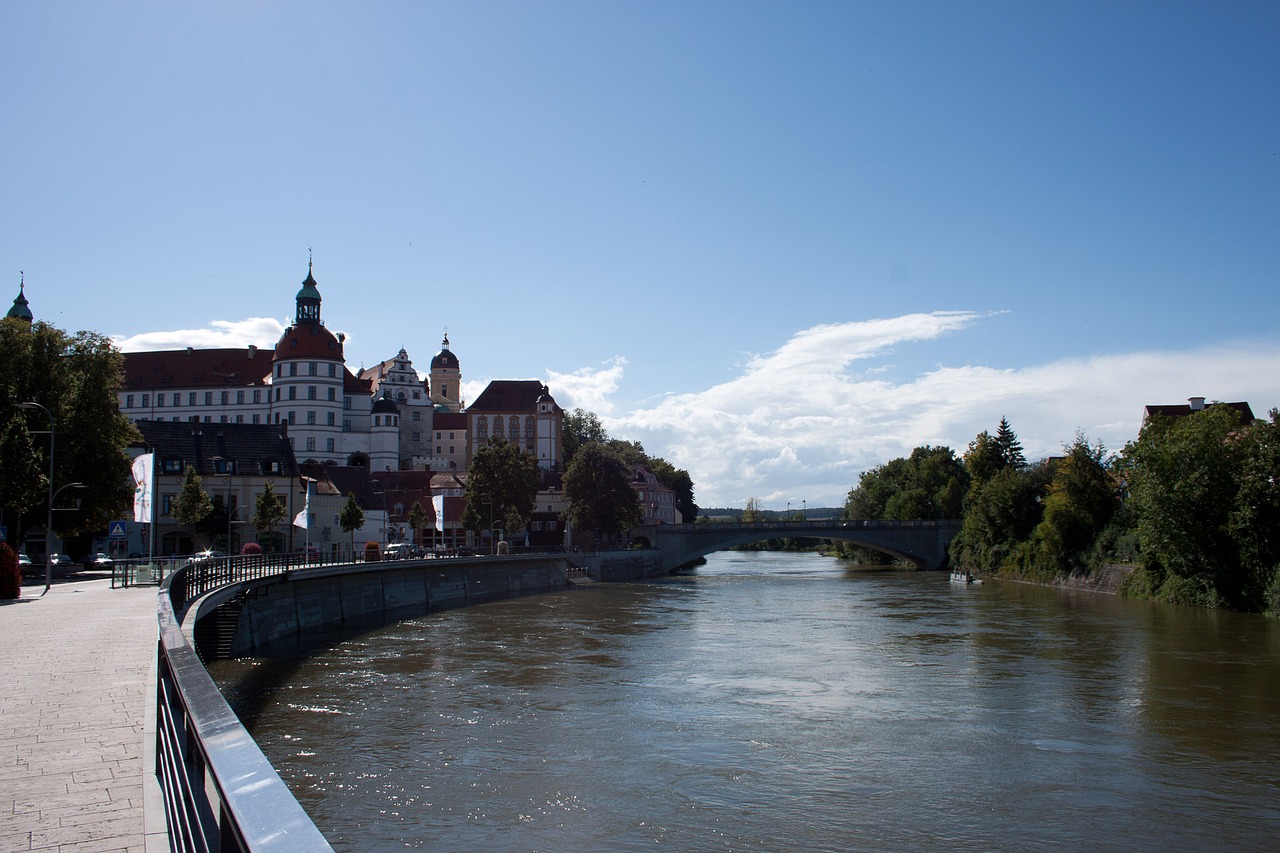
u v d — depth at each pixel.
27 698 17.31
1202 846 21.78
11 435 56.75
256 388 175.75
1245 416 120.56
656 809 23.84
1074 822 23.19
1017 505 118.88
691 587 107.38
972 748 29.52
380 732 31.33
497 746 29.56
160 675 13.07
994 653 48.75
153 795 10.97
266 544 102.44
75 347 78.06
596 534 132.88
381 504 127.38
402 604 76.56
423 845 21.39
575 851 21.16
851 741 30.33
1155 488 73.81
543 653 49.78
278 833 3.84
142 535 100.94
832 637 56.31
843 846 21.62
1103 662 45.44
